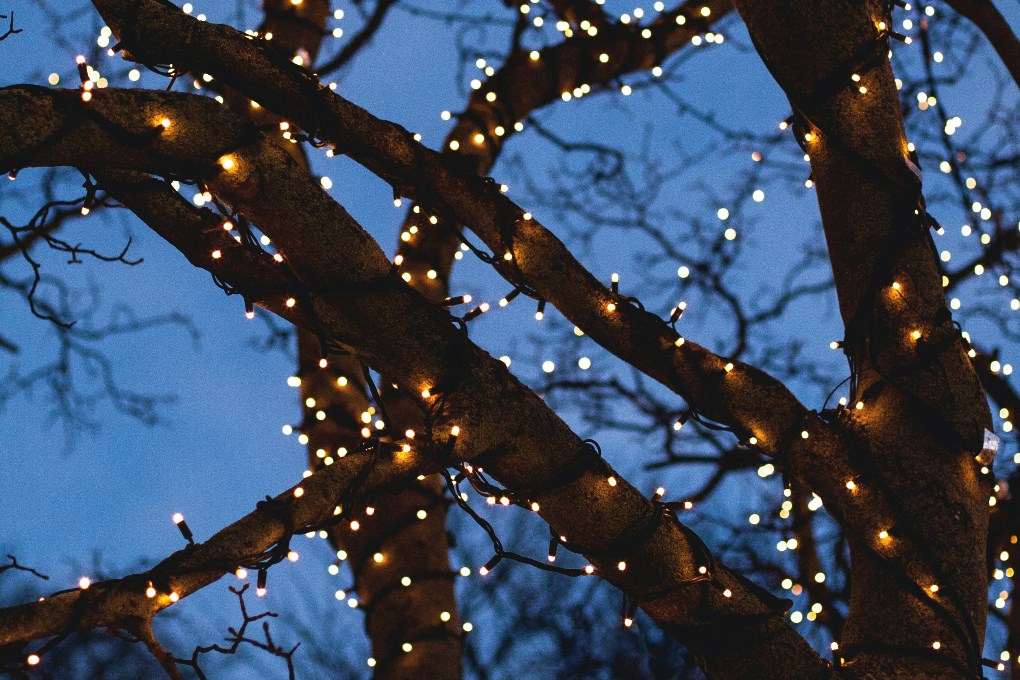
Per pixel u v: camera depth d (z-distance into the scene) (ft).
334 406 20.33
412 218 20.90
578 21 23.79
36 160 11.09
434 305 12.77
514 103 23.22
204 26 12.75
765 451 14.73
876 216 15.34
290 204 12.17
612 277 14.38
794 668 12.86
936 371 14.75
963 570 14.16
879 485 14.38
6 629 9.88
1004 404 21.63
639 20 25.03
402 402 20.34
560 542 13.01
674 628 13.21
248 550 10.99
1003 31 18.24
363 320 12.45
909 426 14.60
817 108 15.67
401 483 12.20
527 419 12.66
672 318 14.38
